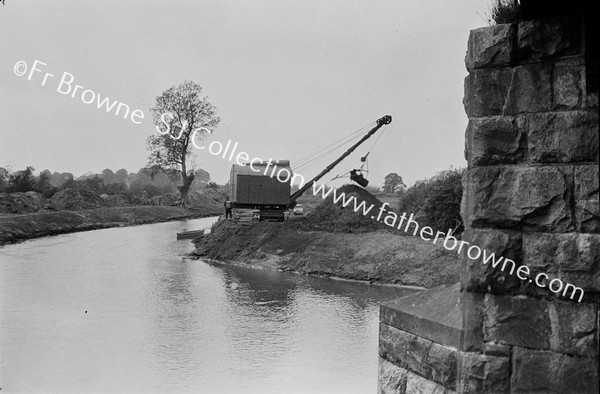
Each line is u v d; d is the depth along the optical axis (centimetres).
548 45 448
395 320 561
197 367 1201
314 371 1164
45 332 1527
